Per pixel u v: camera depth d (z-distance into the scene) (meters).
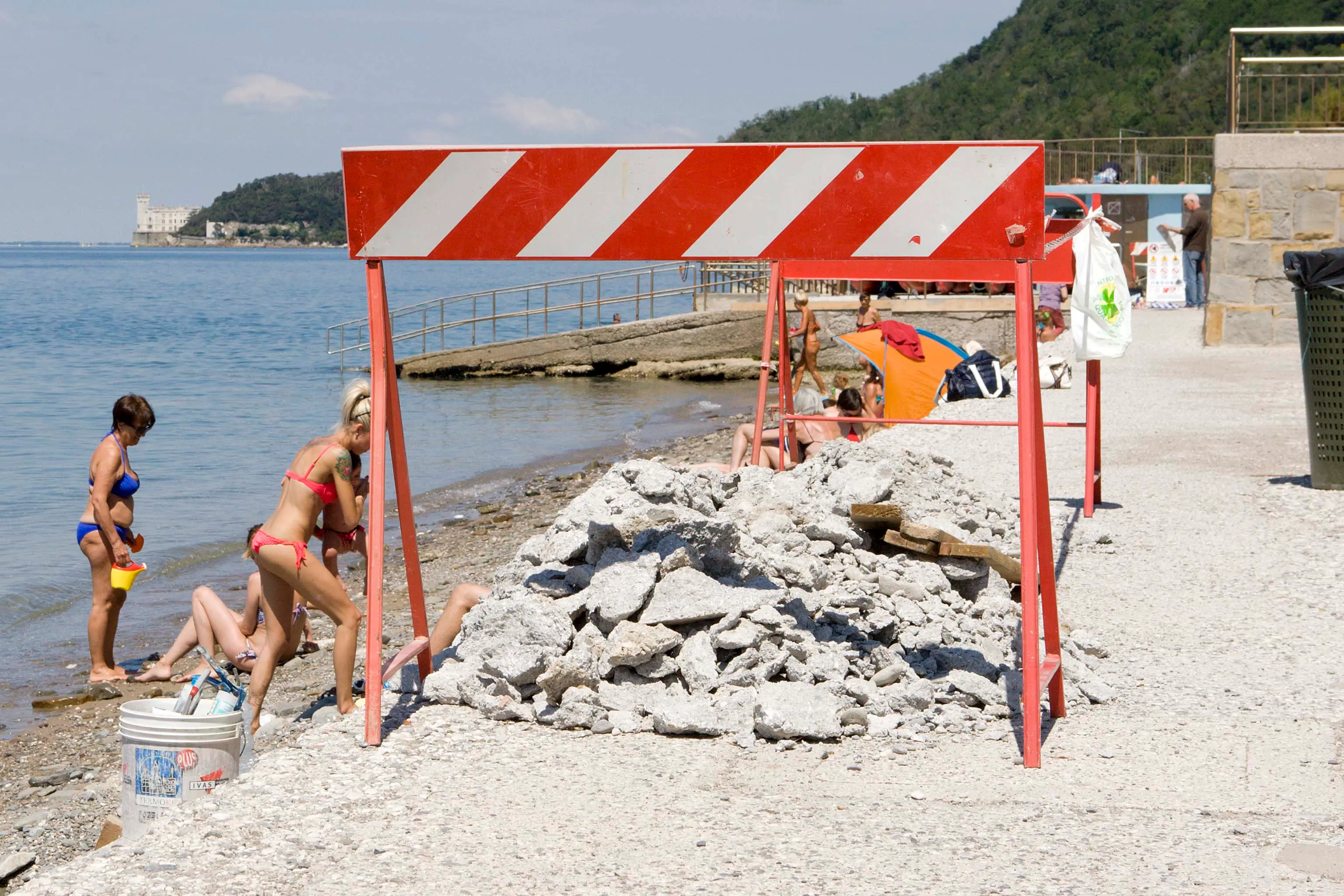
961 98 105.81
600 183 4.88
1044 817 4.05
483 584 10.51
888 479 7.37
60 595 11.03
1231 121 19.44
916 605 5.90
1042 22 105.38
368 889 3.55
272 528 5.64
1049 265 9.18
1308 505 9.08
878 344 13.73
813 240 4.75
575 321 52.84
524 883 3.58
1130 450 11.68
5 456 20.47
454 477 18.39
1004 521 8.15
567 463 19.59
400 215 5.00
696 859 3.73
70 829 5.58
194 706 4.55
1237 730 4.91
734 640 5.21
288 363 37.69
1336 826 3.96
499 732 4.93
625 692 5.12
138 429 8.02
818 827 3.98
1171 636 6.25
